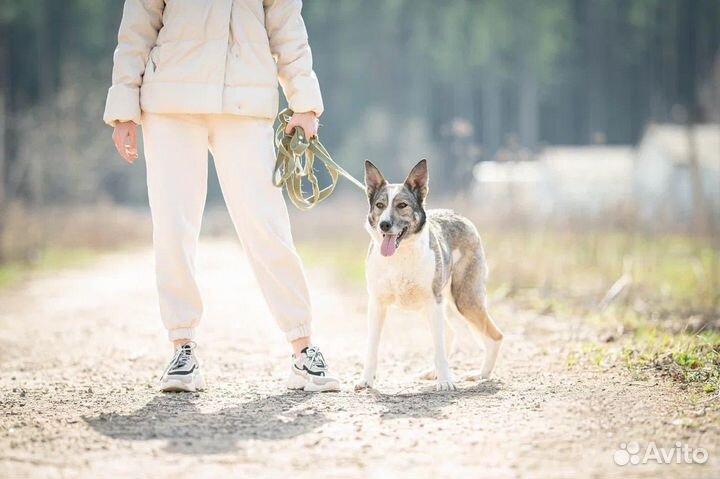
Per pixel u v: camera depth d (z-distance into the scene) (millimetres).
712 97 45281
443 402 5871
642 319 10031
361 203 32000
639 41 74250
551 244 18688
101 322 11586
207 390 6406
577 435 4926
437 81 68688
